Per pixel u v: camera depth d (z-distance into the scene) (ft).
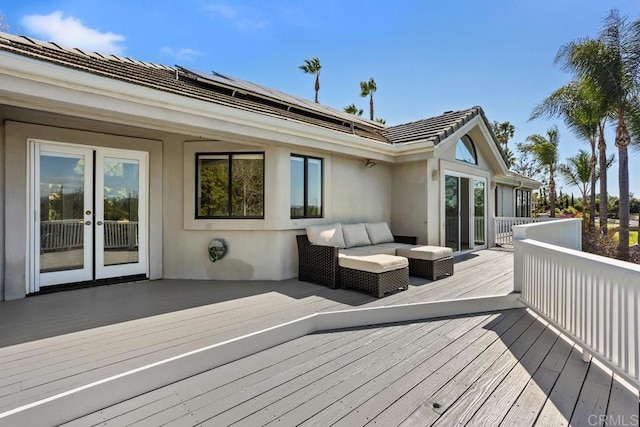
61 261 15.88
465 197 30.73
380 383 8.34
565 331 10.64
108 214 17.29
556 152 58.18
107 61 16.15
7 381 7.73
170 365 8.38
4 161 14.11
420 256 19.07
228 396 7.79
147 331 10.76
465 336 11.53
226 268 18.62
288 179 18.85
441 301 13.97
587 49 31.58
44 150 15.33
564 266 10.82
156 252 18.66
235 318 12.00
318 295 15.19
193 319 11.89
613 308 8.37
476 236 31.89
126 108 12.37
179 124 13.92
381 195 25.84
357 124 29.25
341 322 12.57
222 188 18.80
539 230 20.76
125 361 8.70
